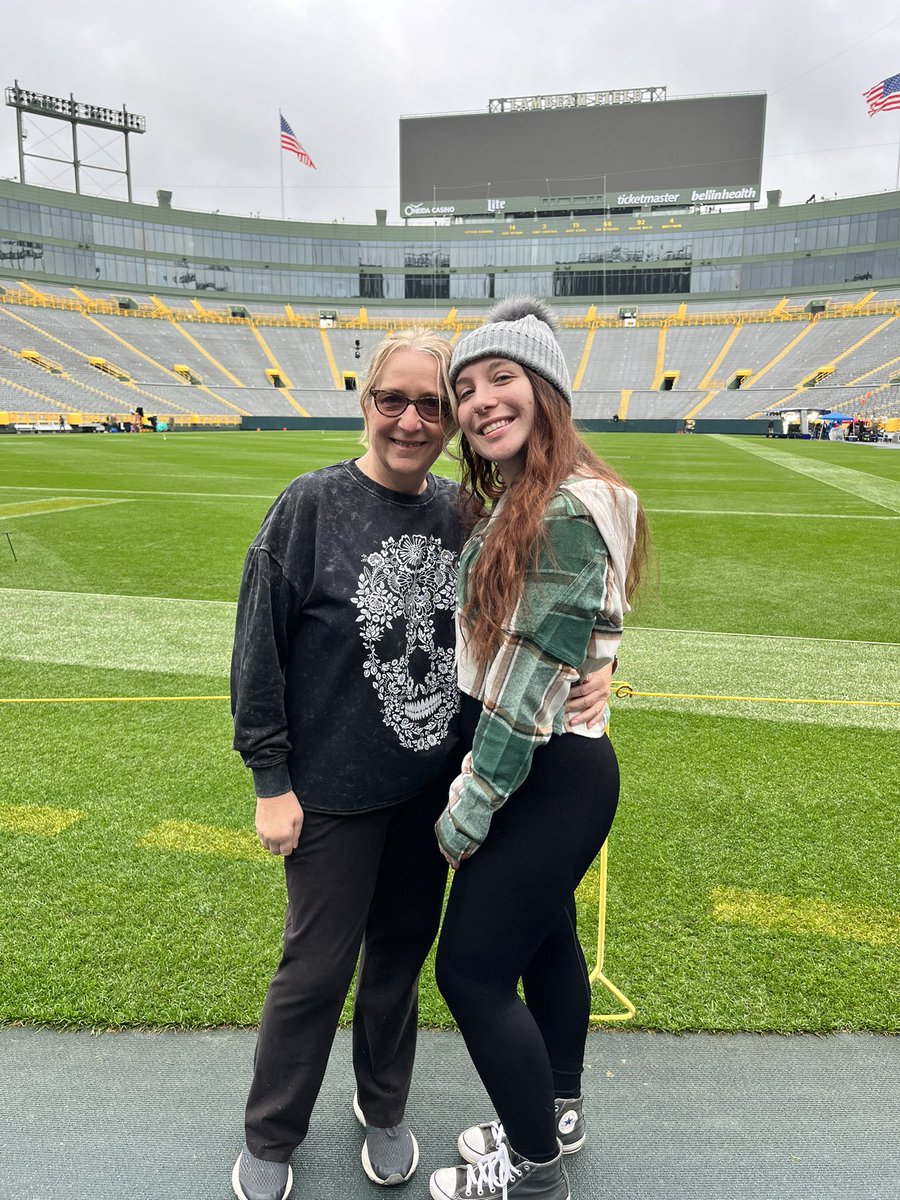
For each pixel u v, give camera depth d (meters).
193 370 54.06
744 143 56.66
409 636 1.53
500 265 63.84
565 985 1.63
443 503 1.62
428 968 2.32
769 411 45.50
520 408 1.34
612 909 2.55
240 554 8.94
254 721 1.47
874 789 3.46
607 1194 1.62
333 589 1.47
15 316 52.06
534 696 1.28
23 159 55.41
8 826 3.00
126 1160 1.66
